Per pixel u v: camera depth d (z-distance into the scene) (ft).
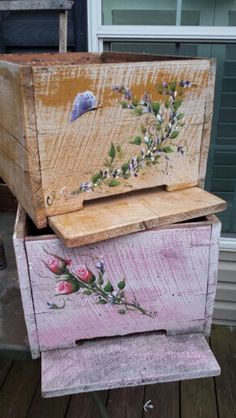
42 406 5.38
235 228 6.52
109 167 2.60
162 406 5.41
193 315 2.86
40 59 3.98
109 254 2.51
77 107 2.33
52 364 2.61
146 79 2.47
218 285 6.65
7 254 3.92
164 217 2.50
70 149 2.42
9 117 2.55
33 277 2.48
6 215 4.67
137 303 2.72
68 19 5.07
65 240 2.25
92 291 2.60
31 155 2.32
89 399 5.49
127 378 2.49
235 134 5.96
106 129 2.48
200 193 2.89
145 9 5.20
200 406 5.40
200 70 2.63
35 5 4.15
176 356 2.68
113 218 2.48
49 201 2.48
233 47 5.37
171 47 5.40
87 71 2.28
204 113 2.79
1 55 3.76
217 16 5.21
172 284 2.71
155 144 2.70
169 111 2.64
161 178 2.84
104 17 5.25
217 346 6.42
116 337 2.84
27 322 2.62
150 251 2.56
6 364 6.09
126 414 5.28
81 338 2.76
